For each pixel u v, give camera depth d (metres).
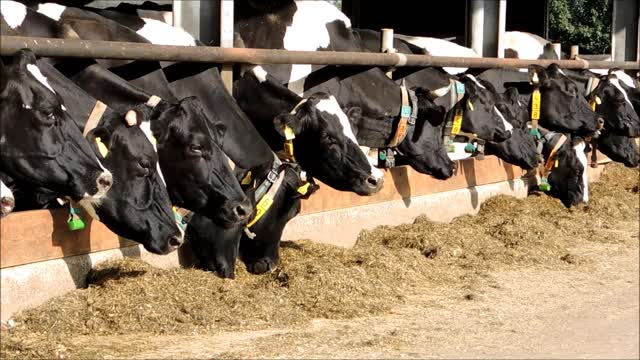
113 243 9.67
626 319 9.78
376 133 12.84
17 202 9.66
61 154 8.20
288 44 13.09
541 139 16.58
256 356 8.01
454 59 14.38
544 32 24.83
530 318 9.78
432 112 13.12
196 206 9.48
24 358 7.77
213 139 9.48
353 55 12.27
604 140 18.61
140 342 8.27
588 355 8.40
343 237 12.56
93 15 10.49
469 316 9.78
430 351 8.45
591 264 12.72
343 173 10.90
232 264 10.28
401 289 10.84
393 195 13.48
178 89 10.69
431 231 13.32
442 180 14.12
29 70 8.12
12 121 8.05
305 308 9.67
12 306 8.67
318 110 10.78
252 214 10.24
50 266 9.02
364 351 8.35
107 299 8.90
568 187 16.64
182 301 9.18
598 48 28.77
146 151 8.73
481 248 13.11
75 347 8.05
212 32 11.39
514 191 16.70
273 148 11.50
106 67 10.22
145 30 11.52
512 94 15.16
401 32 24.28
